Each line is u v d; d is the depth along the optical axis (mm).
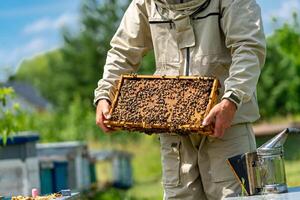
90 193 17766
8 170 10148
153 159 33500
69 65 59531
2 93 9578
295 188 4469
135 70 5277
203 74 4836
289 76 29031
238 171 4434
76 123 33000
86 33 58375
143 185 25547
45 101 65188
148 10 5004
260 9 4805
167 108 4602
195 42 4848
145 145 35500
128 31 5176
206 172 4922
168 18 4883
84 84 59219
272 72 28953
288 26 25688
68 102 59156
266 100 29219
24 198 4742
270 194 4273
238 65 4605
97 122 4863
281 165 4375
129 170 26000
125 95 4777
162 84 4719
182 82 4668
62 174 13344
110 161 25250
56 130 31812
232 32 4707
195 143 4906
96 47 58438
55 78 61719
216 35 4809
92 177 20219
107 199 19266
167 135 5020
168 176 5055
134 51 5180
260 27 4711
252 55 4633
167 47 4934
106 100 4938
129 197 18906
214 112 4438
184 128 4492
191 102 4559
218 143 4844
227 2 4730
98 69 58688
